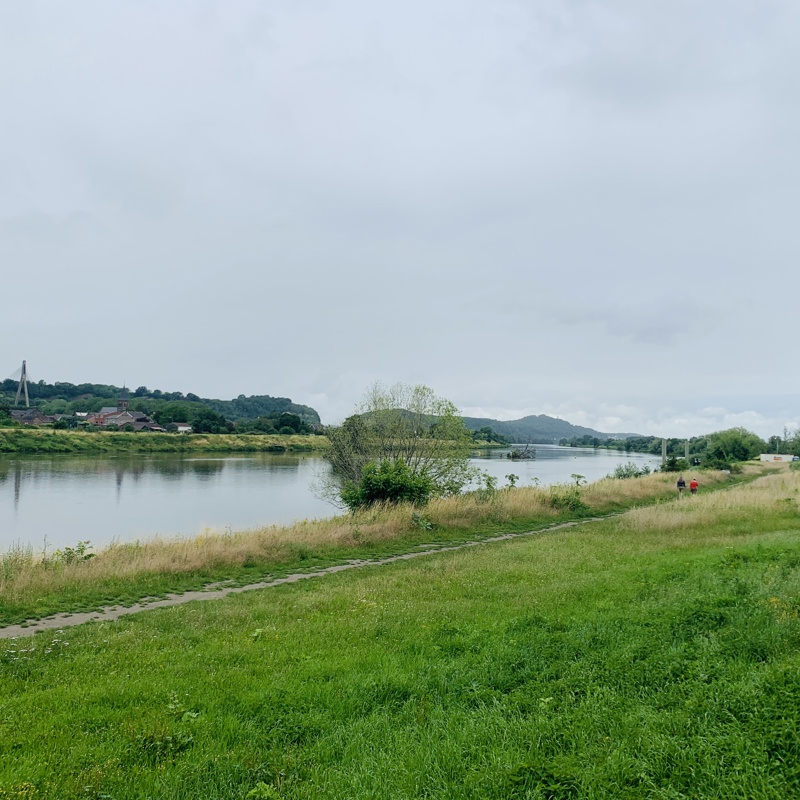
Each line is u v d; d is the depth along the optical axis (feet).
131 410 524.52
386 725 20.08
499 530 79.51
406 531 73.92
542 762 15.94
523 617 30.96
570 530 74.95
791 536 57.47
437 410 113.39
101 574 49.01
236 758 18.19
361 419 115.14
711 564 42.60
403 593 41.11
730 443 332.60
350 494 87.92
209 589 48.57
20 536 98.27
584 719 18.19
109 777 17.06
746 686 18.15
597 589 37.58
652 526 71.92
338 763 17.94
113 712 21.47
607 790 14.38
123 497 148.05
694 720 17.07
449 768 16.83
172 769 17.54
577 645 25.45
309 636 30.83
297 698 22.16
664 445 226.58
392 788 16.16
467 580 44.34
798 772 13.94
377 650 27.71
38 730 20.07
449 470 108.88
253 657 27.40
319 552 62.18
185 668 26.30
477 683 22.72
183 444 331.36
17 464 224.12
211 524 111.65
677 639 24.72
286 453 349.41
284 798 16.33
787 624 24.22
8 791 16.05
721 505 86.22
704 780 14.32
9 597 42.24
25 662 28.45
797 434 481.46
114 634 33.63
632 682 20.86
